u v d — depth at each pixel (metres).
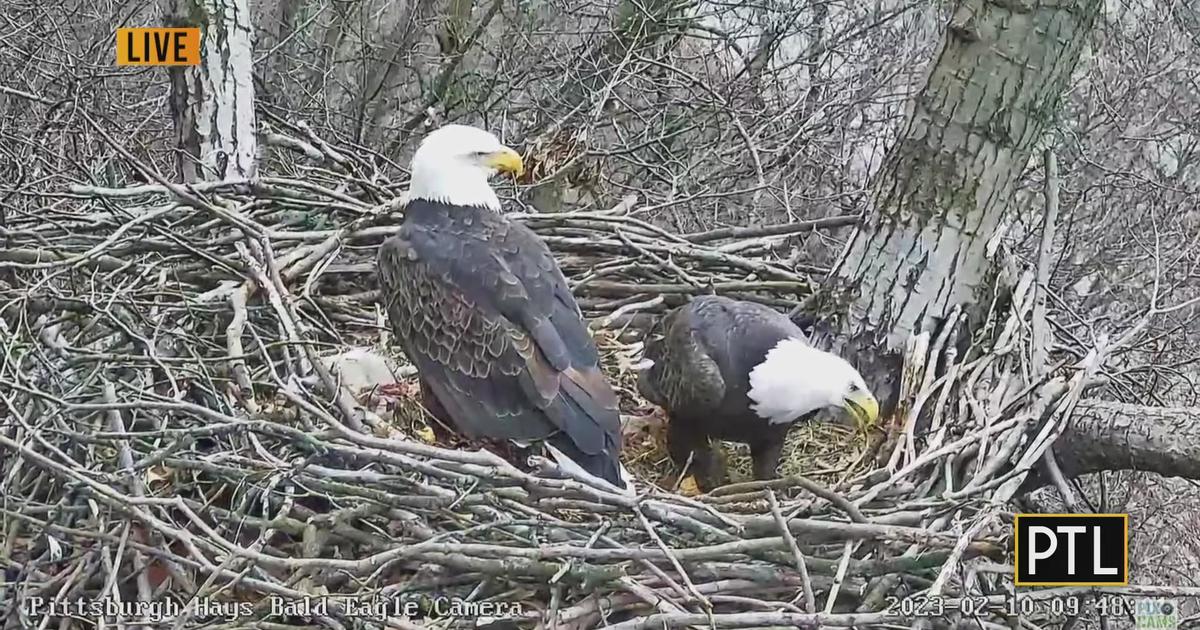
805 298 5.71
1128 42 9.53
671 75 9.58
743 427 4.76
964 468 4.61
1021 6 4.84
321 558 3.80
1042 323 5.11
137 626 3.63
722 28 10.75
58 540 3.87
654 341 5.05
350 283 5.85
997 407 4.86
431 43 10.35
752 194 9.23
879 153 10.63
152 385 4.36
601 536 3.71
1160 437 4.71
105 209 5.66
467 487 3.82
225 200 5.47
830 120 9.52
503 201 6.90
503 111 8.91
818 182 9.30
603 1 11.12
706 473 4.98
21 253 5.14
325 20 11.12
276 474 3.77
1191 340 8.27
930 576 4.02
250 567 3.54
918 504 4.02
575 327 4.56
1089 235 8.96
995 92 4.95
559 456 4.31
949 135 5.05
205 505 3.86
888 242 5.24
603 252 6.00
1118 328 8.26
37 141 6.64
